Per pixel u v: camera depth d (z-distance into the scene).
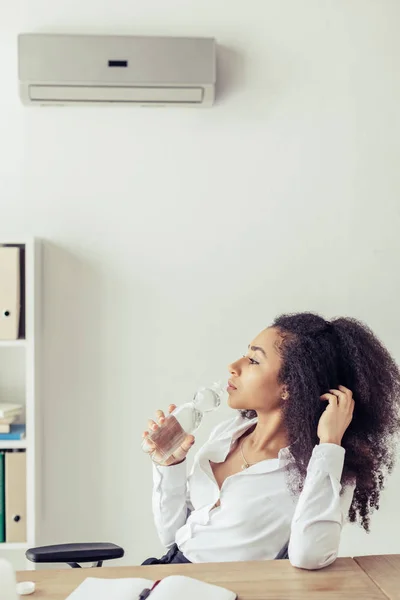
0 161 2.65
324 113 2.70
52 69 2.47
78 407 2.67
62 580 1.44
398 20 2.69
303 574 1.49
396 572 1.50
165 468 1.92
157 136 2.68
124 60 2.49
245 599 1.35
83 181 2.67
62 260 2.67
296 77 2.69
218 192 2.69
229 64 2.67
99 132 2.67
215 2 2.66
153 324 2.69
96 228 2.67
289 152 2.70
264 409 1.85
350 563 1.56
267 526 1.78
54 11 2.62
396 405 1.92
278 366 1.81
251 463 1.86
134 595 1.32
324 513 1.57
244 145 2.69
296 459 1.77
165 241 2.68
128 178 2.68
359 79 2.69
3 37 2.63
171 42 2.50
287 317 1.96
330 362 1.80
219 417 2.68
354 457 1.80
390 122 2.71
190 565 1.53
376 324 2.70
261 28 2.67
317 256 2.71
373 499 1.88
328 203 2.71
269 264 2.70
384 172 2.71
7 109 2.65
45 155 2.66
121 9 2.64
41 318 2.65
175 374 2.69
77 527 2.68
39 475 2.60
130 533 2.69
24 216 2.66
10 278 2.43
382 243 2.70
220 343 2.70
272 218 2.70
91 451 2.68
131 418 2.68
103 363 2.68
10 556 2.66
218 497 1.84
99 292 2.67
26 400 2.46
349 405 1.74
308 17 2.68
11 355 2.69
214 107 2.68
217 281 2.69
